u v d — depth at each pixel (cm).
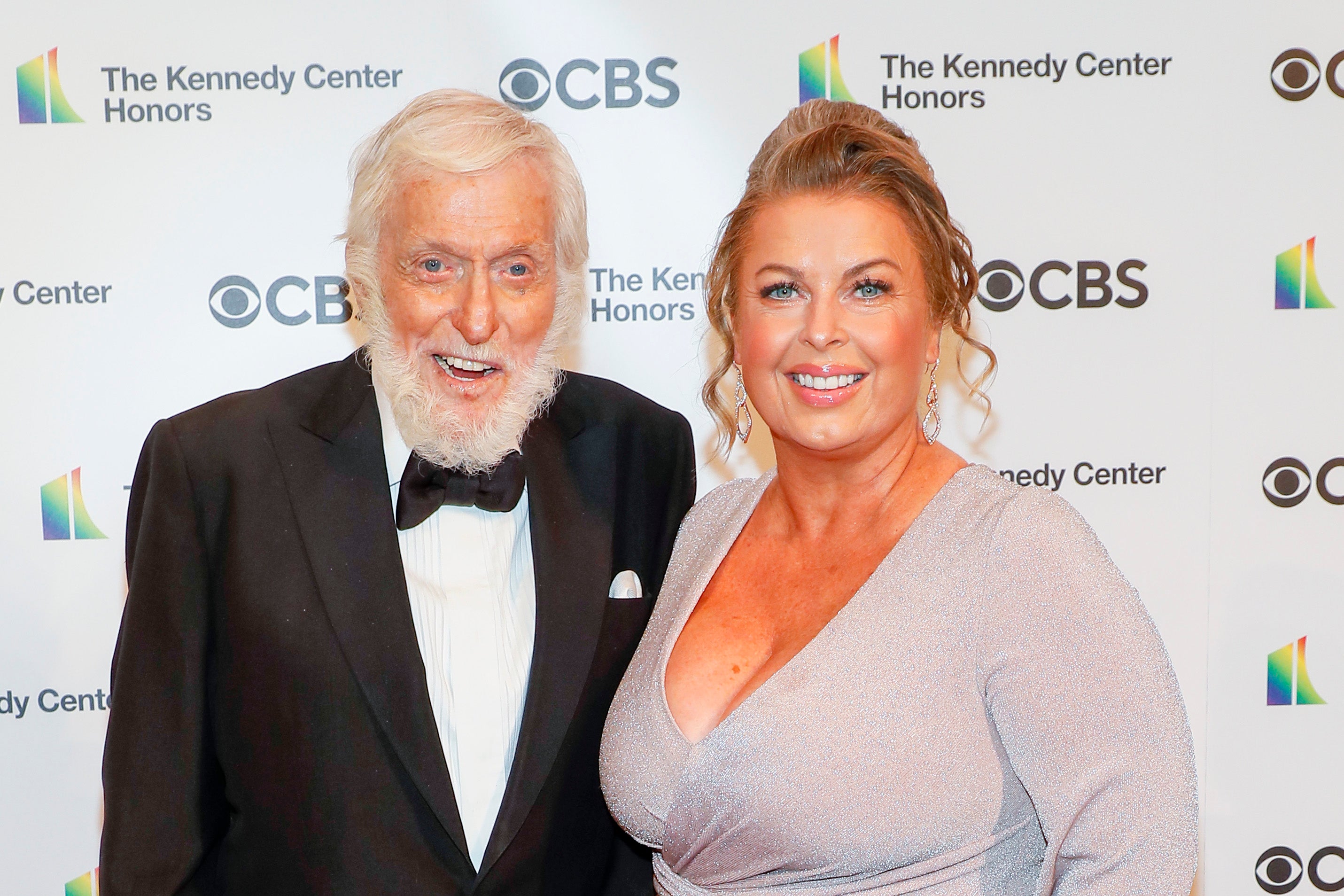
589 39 219
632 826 144
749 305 141
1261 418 228
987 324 226
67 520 220
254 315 220
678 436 177
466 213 141
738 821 133
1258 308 227
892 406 138
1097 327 227
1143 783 120
